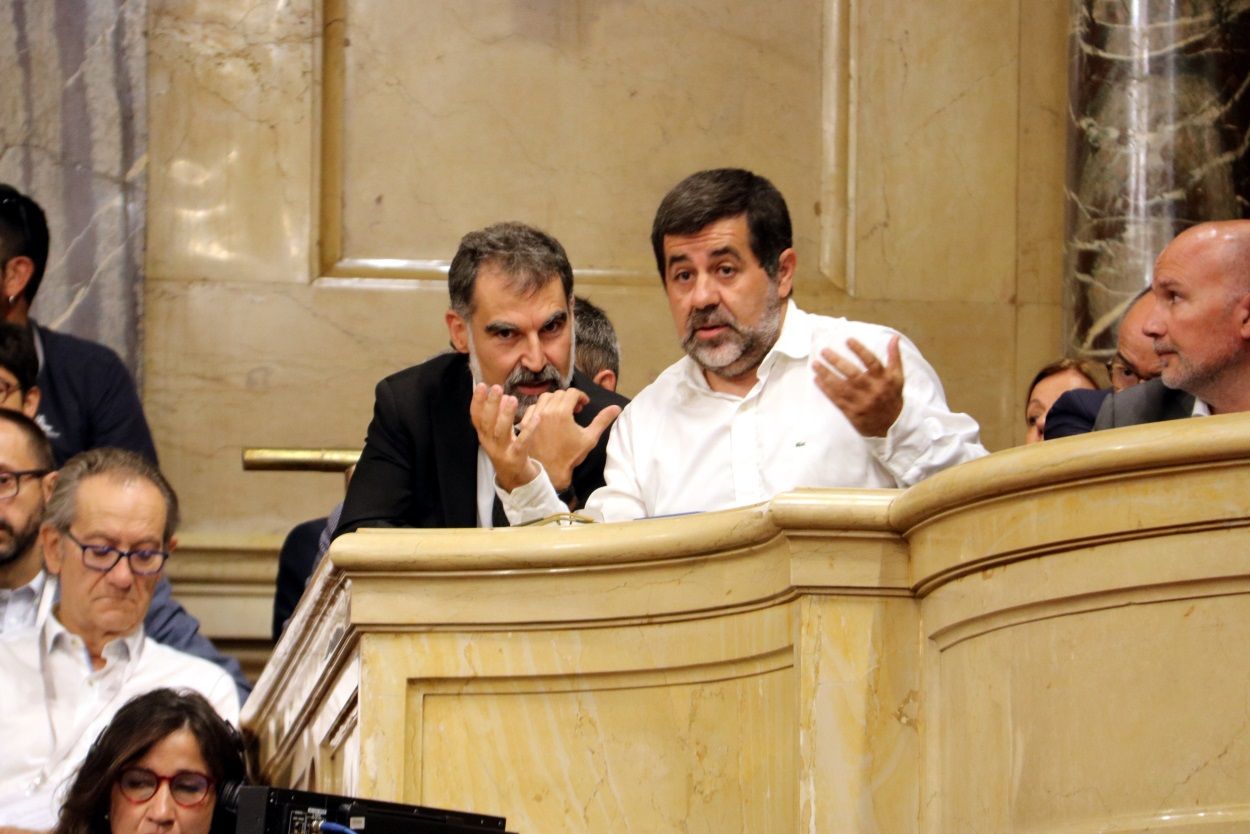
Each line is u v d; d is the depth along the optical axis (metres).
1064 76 18.23
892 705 6.96
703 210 9.91
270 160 17.73
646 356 17.59
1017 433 17.81
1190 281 8.52
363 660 7.77
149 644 11.48
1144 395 9.31
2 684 11.05
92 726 11.06
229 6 17.84
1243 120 16.77
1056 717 6.39
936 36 18.23
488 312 10.59
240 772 9.83
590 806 7.56
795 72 18.19
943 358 17.86
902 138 18.12
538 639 7.69
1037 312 17.97
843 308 17.83
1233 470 6.17
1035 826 6.39
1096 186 17.02
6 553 11.66
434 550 7.73
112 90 17.33
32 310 16.91
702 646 7.48
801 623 7.04
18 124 17.12
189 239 17.55
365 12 18.00
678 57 18.12
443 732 7.73
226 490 17.31
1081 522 6.37
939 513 6.78
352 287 17.62
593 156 17.95
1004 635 6.59
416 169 17.88
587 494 10.75
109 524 11.20
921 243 18.03
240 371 17.45
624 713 7.59
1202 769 6.12
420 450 10.77
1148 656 6.25
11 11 17.20
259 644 16.86
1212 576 6.18
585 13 18.12
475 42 18.03
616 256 17.86
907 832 6.89
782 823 7.16
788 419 10.04
